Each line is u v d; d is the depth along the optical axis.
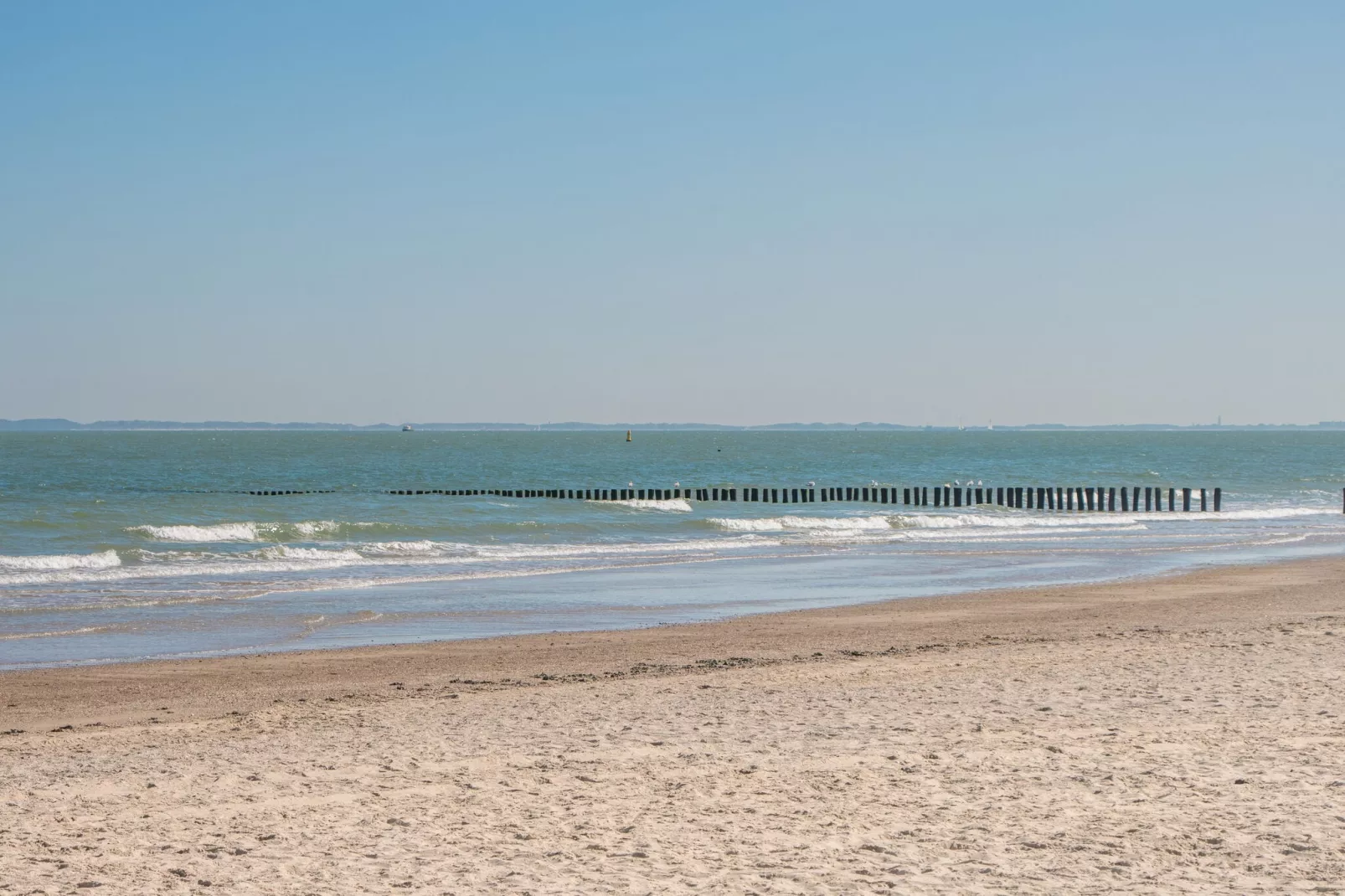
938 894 6.36
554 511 50.75
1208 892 6.36
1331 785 8.55
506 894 6.46
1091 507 60.69
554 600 24.95
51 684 15.39
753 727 11.26
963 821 7.83
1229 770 9.05
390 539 39.38
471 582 27.77
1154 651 16.02
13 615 21.75
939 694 12.90
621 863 7.01
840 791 8.67
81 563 29.91
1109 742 10.12
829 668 15.36
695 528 43.69
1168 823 7.66
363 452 164.75
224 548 34.59
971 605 23.88
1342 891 6.36
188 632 20.25
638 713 12.23
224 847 7.43
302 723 12.13
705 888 6.52
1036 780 8.88
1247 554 35.78
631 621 21.97
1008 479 95.62
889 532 43.47
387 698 13.99
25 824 8.05
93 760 10.30
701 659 16.88
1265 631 18.25
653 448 192.12
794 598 25.48
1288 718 10.98
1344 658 14.98
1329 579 28.19
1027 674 14.21
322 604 23.89
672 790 8.83
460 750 10.38
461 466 118.75
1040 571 30.86
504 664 16.88
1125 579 29.00
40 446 191.38
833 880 6.62
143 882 6.74
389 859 7.14
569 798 8.62
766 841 7.45
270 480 89.88
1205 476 102.69
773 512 55.69
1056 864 6.85
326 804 8.53
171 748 10.89
